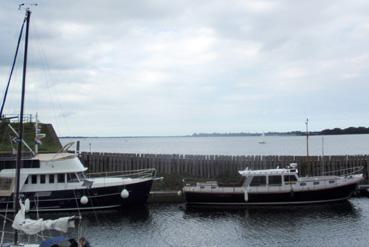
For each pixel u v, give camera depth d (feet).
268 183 125.29
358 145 451.12
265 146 506.48
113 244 89.56
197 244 89.71
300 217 110.83
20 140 75.36
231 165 155.53
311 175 155.02
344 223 104.06
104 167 155.12
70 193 114.93
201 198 124.98
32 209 113.50
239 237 94.27
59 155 118.62
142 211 119.44
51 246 64.75
